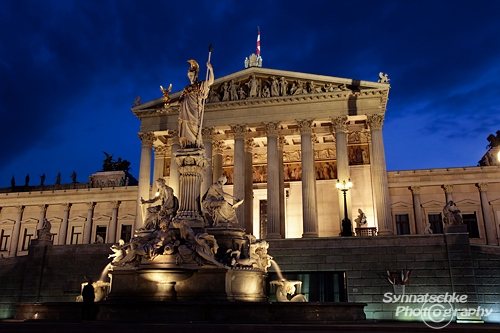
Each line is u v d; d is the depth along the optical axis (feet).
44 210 233.76
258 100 168.14
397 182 195.21
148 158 175.52
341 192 161.17
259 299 69.72
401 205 193.57
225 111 171.94
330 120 165.99
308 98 165.58
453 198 191.01
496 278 109.81
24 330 49.67
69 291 125.59
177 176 169.99
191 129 80.33
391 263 117.50
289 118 166.20
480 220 187.11
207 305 60.34
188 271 65.10
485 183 188.96
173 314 59.72
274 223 156.15
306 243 124.77
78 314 68.23
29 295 126.62
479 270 111.45
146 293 66.39
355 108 162.50
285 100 167.02
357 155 180.55
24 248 230.89
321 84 168.76
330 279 121.49
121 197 224.94
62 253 129.59
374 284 117.19
